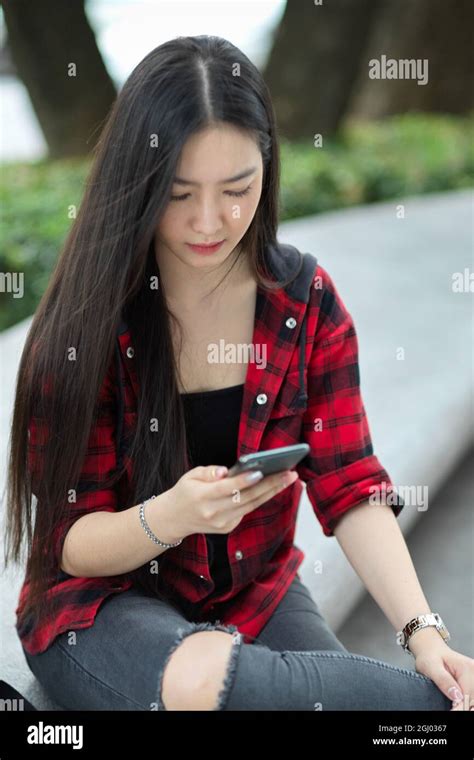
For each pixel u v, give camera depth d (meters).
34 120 8.85
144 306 1.95
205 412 2.05
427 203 8.38
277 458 1.69
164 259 1.98
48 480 1.96
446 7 11.35
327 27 9.09
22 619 2.08
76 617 1.91
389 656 3.00
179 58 1.75
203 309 2.02
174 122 1.71
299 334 2.05
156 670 1.79
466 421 4.23
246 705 1.75
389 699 1.82
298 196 7.61
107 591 1.94
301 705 1.76
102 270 1.82
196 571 2.04
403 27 11.50
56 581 2.01
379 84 11.73
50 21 8.12
